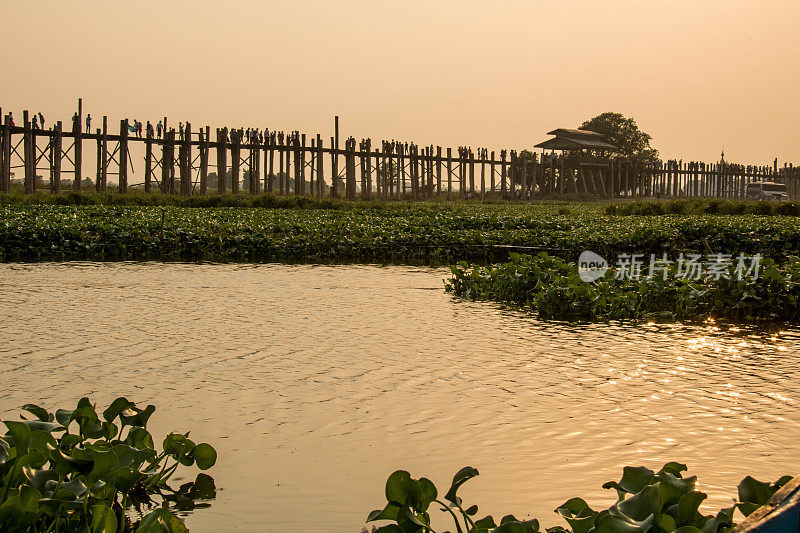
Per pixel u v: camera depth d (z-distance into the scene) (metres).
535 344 10.83
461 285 15.84
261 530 5.25
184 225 25.91
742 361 9.84
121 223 25.88
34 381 8.65
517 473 6.20
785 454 6.62
